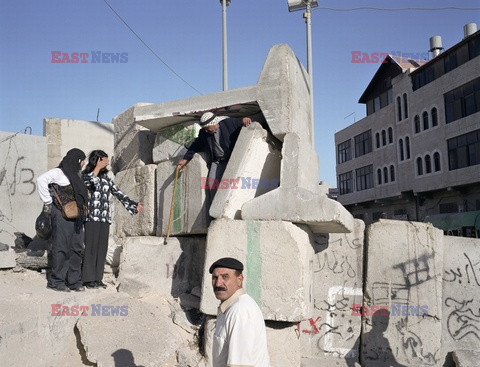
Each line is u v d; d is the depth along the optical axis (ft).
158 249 19.07
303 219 15.48
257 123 17.97
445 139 88.94
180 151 19.77
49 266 18.90
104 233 18.17
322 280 19.04
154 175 21.03
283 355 15.38
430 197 97.76
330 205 15.20
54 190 16.88
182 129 19.88
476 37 81.35
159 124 20.58
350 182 130.11
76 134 30.73
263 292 15.26
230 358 8.05
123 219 22.67
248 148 17.38
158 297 18.21
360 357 18.43
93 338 14.64
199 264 18.99
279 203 15.83
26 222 23.73
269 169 18.70
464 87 84.64
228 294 8.80
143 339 15.10
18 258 18.71
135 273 18.83
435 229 18.71
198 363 15.25
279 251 15.26
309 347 18.62
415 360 18.01
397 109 105.81
